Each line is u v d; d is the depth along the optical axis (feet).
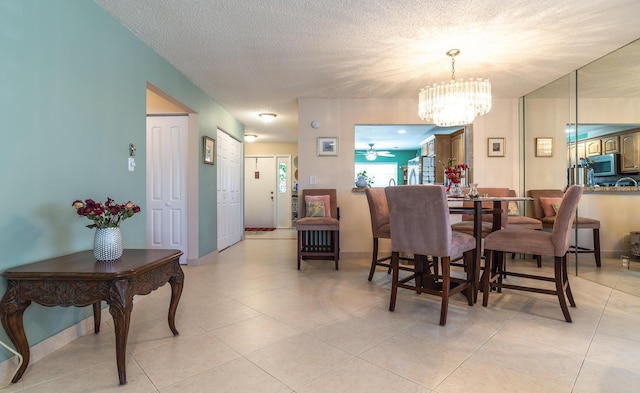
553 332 6.49
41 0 5.68
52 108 5.93
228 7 7.26
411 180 27.45
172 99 10.89
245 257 14.60
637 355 5.55
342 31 8.37
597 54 9.75
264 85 12.60
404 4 7.14
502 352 5.67
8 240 5.10
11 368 4.97
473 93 9.84
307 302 8.39
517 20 7.80
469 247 7.91
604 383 4.73
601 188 11.40
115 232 5.68
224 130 16.17
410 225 7.43
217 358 5.50
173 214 12.99
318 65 10.60
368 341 6.13
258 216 27.40
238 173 19.38
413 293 9.14
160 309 7.95
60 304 4.84
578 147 11.51
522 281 10.32
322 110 14.32
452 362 5.34
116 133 7.78
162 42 8.98
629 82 10.95
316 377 4.91
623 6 7.16
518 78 11.89
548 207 12.67
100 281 4.84
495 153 14.51
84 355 5.69
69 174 6.34
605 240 11.44
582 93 11.34
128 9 7.32
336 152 14.30
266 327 6.81
